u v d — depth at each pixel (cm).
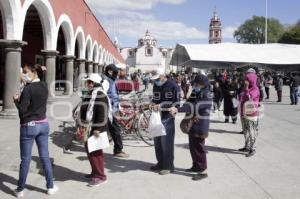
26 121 539
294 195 578
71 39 1994
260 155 844
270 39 9406
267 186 620
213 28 11712
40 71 551
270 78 2586
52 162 722
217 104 1653
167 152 683
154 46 11406
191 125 659
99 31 3456
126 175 675
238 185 623
